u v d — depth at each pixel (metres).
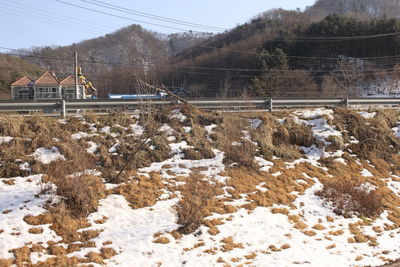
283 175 13.82
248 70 60.28
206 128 15.41
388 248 10.56
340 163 15.42
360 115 18.39
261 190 12.62
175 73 73.31
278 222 11.09
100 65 80.12
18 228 8.78
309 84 53.81
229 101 17.23
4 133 12.30
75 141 12.41
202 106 16.97
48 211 9.53
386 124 18.48
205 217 10.52
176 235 9.49
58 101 14.36
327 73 61.47
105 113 15.04
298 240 10.34
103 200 10.48
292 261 9.20
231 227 10.34
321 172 14.69
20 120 12.93
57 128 13.13
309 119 17.75
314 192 13.20
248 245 9.74
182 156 13.67
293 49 67.06
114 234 9.23
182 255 8.85
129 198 10.81
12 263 7.76
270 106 17.98
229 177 12.92
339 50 66.25
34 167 11.29
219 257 8.97
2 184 10.52
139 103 15.03
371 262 9.56
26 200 9.80
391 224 12.13
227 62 73.81
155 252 8.79
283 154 15.20
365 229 11.55
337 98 19.92
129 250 8.73
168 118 14.97
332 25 66.25
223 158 13.99
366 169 15.55
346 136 16.97
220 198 11.67
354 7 103.81
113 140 13.38
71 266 7.93
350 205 12.46
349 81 49.31
